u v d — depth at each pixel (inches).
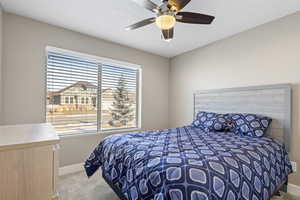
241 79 106.3
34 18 90.1
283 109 86.6
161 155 51.8
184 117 145.3
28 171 33.3
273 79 91.9
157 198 39.0
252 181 49.2
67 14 86.1
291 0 74.2
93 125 116.9
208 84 126.3
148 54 144.2
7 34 84.2
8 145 31.4
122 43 124.2
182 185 37.9
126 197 52.2
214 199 37.3
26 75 89.6
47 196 35.2
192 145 64.3
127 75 135.6
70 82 107.0
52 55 100.0
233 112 108.7
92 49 112.0
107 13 85.2
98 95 119.1
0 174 30.7
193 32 106.6
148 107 145.4
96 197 77.6
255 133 85.0
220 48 118.4
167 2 58.4
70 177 97.6
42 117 94.6
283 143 84.3
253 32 100.5
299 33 82.9
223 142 70.3
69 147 104.0
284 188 82.3
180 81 149.3
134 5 78.5
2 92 83.3
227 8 79.9
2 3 76.4
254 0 74.3
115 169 62.7
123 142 69.9
